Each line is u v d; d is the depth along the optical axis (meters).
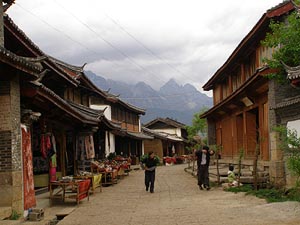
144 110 53.50
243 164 23.83
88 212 13.13
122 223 11.05
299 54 15.41
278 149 16.47
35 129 18.36
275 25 16.58
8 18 13.33
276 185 16.17
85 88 28.98
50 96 14.48
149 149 61.00
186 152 77.56
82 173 18.88
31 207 12.51
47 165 18.48
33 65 11.29
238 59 26.77
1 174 11.23
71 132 23.22
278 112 16.28
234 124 27.86
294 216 10.57
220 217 11.09
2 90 11.42
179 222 10.75
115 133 40.16
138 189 20.17
